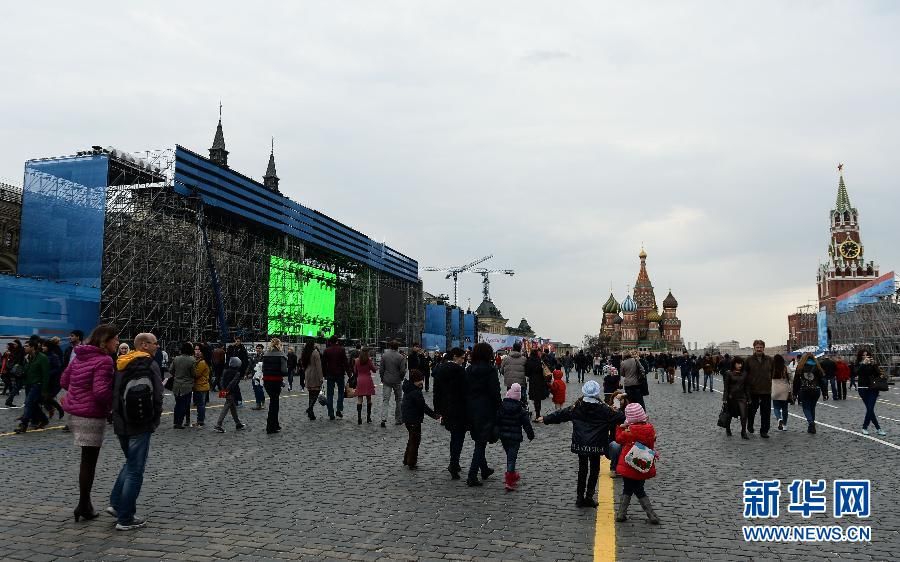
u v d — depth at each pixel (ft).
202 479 31.27
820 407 76.23
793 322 413.80
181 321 165.48
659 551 20.35
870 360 49.83
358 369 55.83
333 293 269.64
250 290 208.54
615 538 21.70
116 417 22.59
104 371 23.08
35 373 45.55
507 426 30.01
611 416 26.18
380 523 23.40
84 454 23.39
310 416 57.82
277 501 26.73
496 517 24.45
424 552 20.02
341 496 27.81
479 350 31.07
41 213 151.84
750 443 44.68
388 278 364.99
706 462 36.81
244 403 72.95
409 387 35.19
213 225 201.36
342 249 289.33
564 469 35.06
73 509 24.97
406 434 48.52
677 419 61.52
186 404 51.16
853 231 431.02
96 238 147.23
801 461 37.01
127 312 154.30
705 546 20.97
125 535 21.62
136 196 165.27
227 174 194.70
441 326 431.02
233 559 19.30
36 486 28.91
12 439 42.73
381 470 34.14
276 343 49.42
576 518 24.38
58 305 132.57
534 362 59.67
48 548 20.16
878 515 25.16
